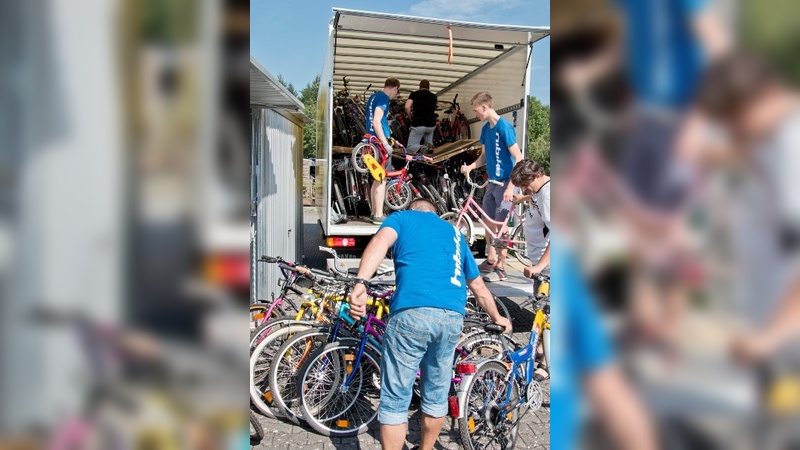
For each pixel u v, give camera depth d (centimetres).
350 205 724
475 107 569
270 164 605
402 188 676
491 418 313
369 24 602
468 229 605
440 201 700
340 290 373
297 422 349
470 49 707
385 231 293
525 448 329
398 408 274
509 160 561
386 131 661
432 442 287
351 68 821
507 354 319
